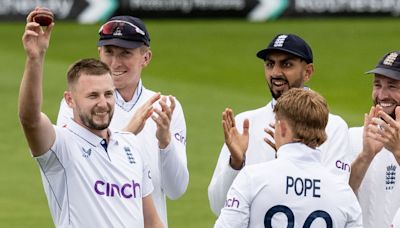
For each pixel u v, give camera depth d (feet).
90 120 63.31
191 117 168.14
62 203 63.93
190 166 139.54
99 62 64.08
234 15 268.00
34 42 60.39
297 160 61.05
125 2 259.60
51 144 62.69
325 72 213.05
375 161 74.08
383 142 68.44
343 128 73.41
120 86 76.43
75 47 229.45
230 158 69.72
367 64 221.05
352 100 190.70
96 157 64.08
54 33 242.99
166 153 72.13
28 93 60.54
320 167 61.67
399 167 73.56
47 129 62.23
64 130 64.03
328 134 72.64
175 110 77.10
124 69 76.02
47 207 122.11
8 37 236.02
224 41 241.14
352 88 200.44
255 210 60.64
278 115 61.67
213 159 143.33
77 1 256.11
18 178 133.59
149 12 262.06
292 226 60.39
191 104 178.70
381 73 73.20
